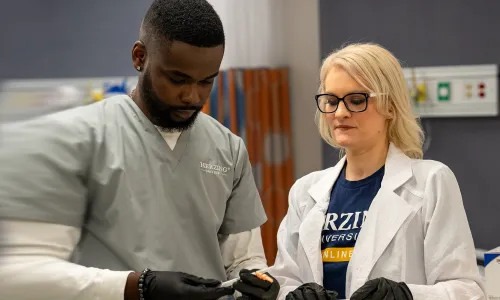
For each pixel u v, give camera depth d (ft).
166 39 4.56
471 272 4.98
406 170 5.37
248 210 5.61
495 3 9.07
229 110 10.15
